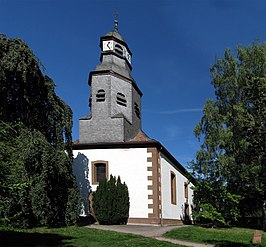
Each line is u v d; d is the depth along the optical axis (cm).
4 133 1166
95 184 2636
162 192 2675
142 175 2588
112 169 2634
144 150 2630
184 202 3512
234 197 2514
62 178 2080
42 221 1903
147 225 2447
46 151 1941
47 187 1944
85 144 2698
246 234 1997
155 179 2564
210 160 2853
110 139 2720
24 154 1823
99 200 2441
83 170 2667
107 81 2839
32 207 1841
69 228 1950
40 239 1513
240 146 2719
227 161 2770
